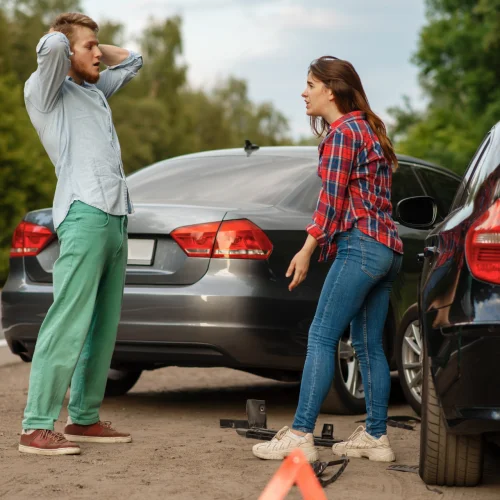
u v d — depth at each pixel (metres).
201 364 7.54
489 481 5.63
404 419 7.67
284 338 7.43
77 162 6.43
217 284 7.33
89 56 6.55
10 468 5.90
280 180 8.05
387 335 8.25
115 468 5.91
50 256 7.90
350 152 5.96
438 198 8.95
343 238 6.01
